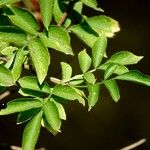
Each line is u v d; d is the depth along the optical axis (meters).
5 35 0.67
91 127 2.44
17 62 0.66
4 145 0.88
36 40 0.66
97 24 0.79
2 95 0.78
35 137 0.68
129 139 2.45
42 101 0.68
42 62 0.65
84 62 0.73
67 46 0.67
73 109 2.43
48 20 0.66
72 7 0.78
